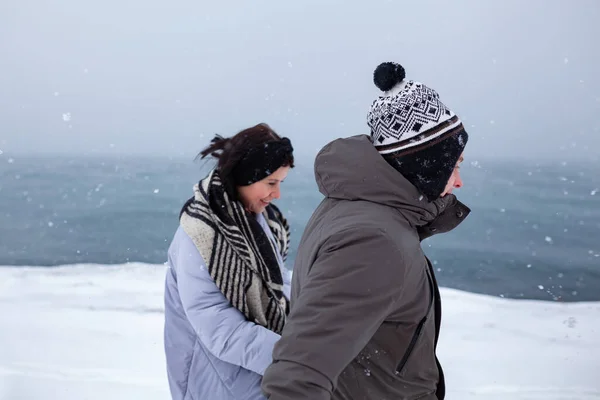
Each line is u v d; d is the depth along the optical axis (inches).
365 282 45.1
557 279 545.0
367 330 45.1
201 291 69.5
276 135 75.2
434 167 51.8
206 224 70.7
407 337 50.1
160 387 131.2
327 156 54.4
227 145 73.3
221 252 70.2
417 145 51.4
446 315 199.5
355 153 52.5
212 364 71.7
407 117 51.8
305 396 43.3
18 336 165.3
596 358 156.9
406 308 49.2
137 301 202.4
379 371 50.5
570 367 150.9
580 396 132.0
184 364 73.7
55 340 162.6
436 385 56.7
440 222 58.3
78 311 190.1
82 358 149.4
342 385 50.7
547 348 165.9
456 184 56.0
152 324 178.1
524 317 197.6
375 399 50.9
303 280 52.6
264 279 73.3
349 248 46.5
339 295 45.1
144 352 154.3
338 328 44.3
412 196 51.3
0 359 147.2
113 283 224.5
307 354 43.9
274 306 74.6
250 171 72.7
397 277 46.0
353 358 46.4
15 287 218.5
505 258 629.9
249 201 76.3
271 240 80.5
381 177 51.2
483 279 542.3
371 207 50.6
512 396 132.2
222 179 72.7
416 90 53.1
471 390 135.9
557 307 211.0
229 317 68.6
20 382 132.7
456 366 151.9
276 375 44.5
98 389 129.6
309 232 54.9
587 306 211.9
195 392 72.8
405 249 47.6
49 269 246.2
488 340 173.5
